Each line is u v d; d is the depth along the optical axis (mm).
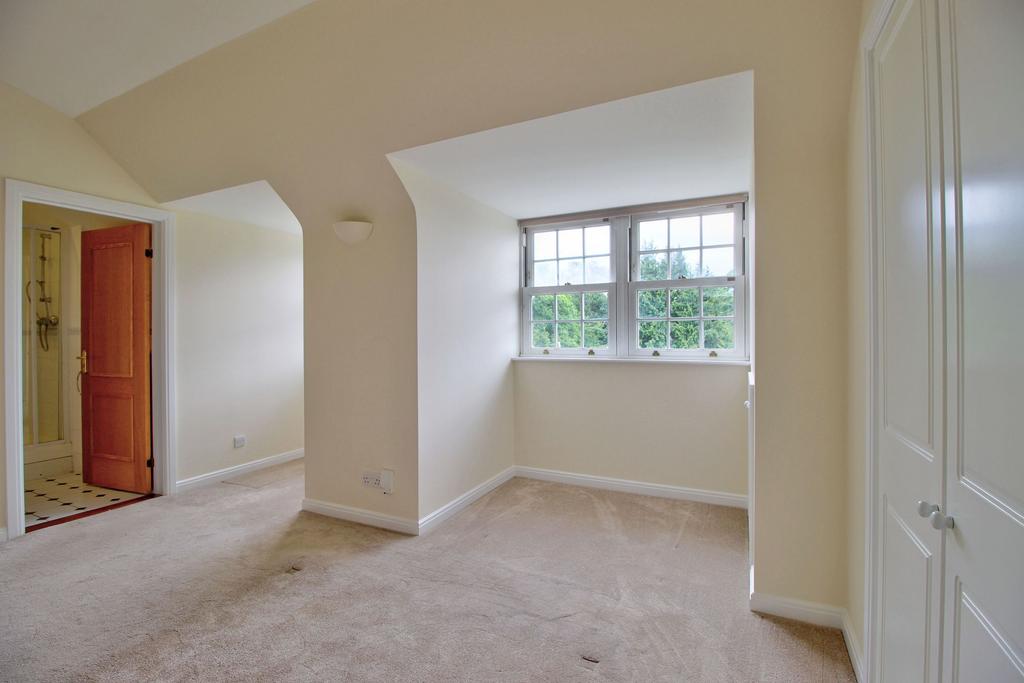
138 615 1988
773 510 1959
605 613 2002
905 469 1208
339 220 3002
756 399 1962
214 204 3504
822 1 1532
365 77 2203
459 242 3189
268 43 2180
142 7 2088
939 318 998
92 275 3717
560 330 3902
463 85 2109
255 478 3920
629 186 3111
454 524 2934
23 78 2668
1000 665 762
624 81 1919
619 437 3547
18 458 2779
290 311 4465
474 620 1956
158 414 3521
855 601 1717
